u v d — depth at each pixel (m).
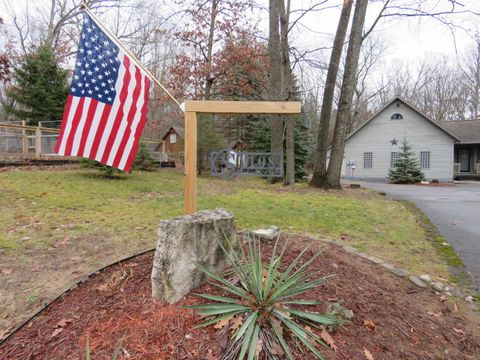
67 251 3.56
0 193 6.23
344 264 3.19
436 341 2.21
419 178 17.02
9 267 3.10
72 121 2.92
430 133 19.61
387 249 4.08
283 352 1.82
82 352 1.88
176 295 2.30
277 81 10.50
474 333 2.36
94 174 9.20
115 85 3.10
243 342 1.82
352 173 21.69
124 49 3.17
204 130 12.97
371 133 21.11
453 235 4.97
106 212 5.40
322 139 10.04
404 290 2.91
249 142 17.78
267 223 5.08
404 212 6.79
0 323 2.24
